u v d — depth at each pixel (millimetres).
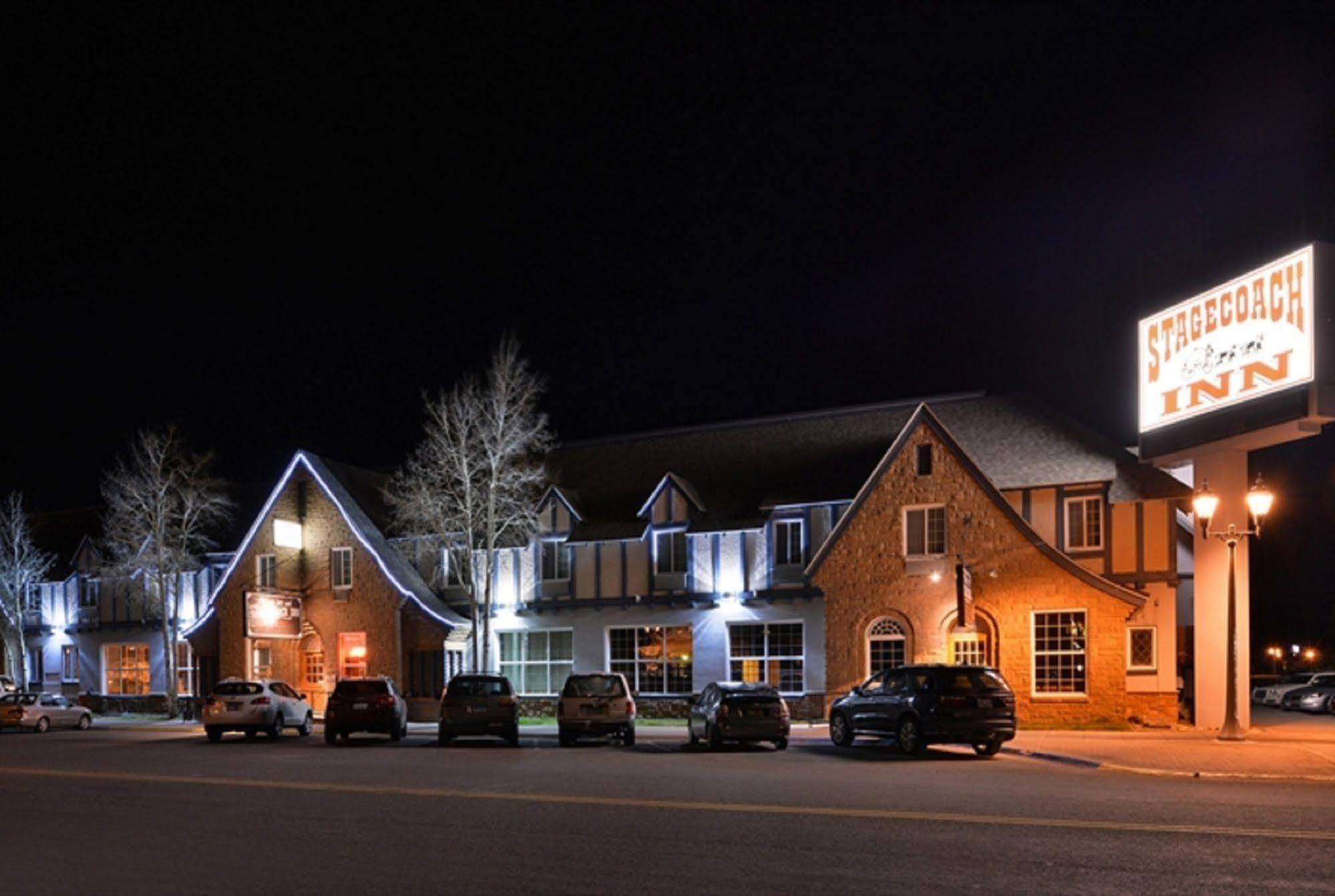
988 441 36000
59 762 23562
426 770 20766
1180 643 35000
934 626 33219
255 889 10297
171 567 45062
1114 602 31188
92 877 10930
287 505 43438
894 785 17672
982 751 23562
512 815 14523
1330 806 14898
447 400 43250
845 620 34438
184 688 47625
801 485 37344
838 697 34188
